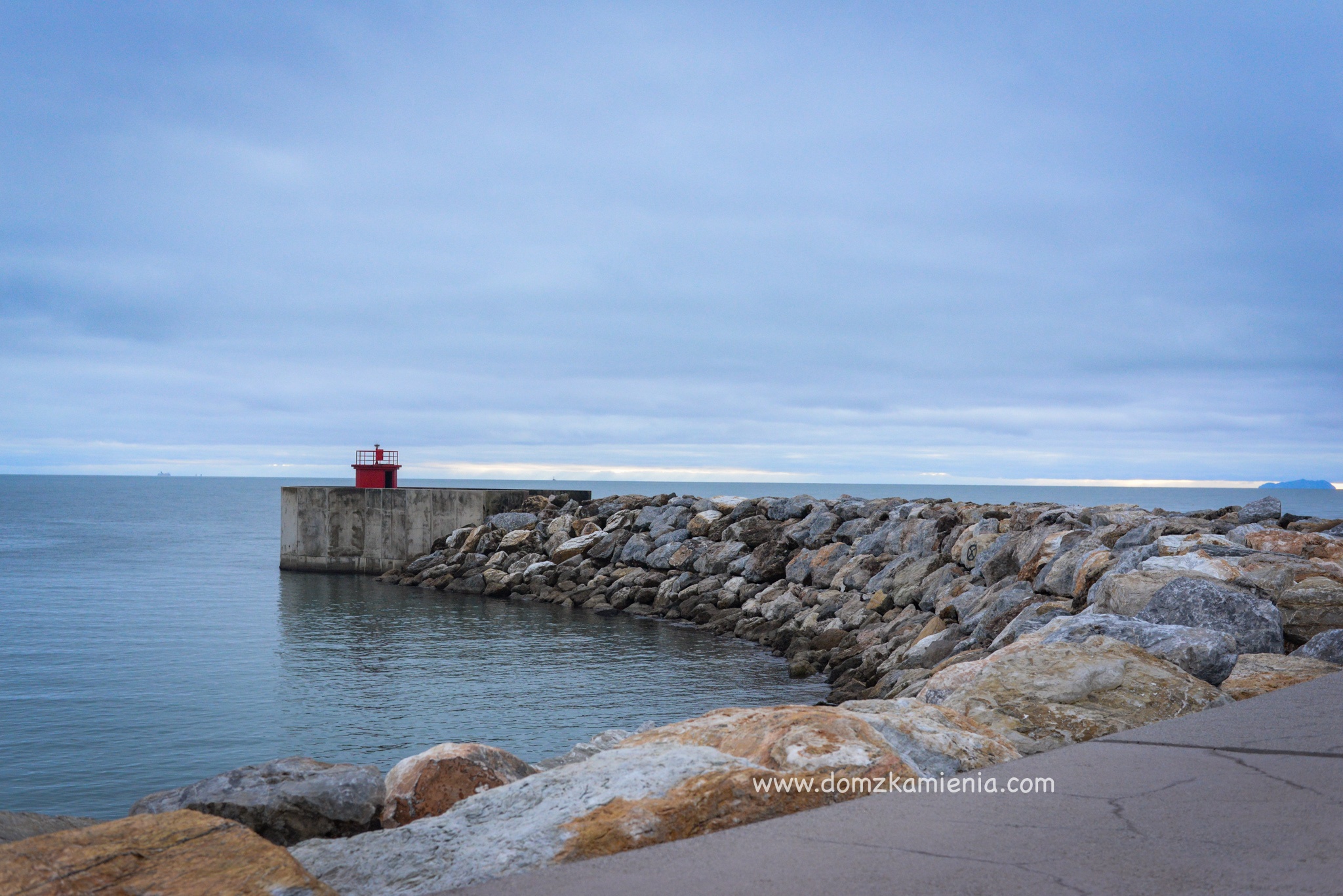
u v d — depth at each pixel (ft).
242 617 90.22
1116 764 16.52
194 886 10.98
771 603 80.59
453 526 122.72
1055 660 23.38
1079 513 67.67
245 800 19.19
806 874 11.55
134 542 203.62
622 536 104.58
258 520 310.86
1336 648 29.66
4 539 209.77
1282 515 63.31
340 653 72.08
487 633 80.69
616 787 14.67
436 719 52.85
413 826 15.05
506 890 11.47
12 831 15.57
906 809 14.10
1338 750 17.26
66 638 79.41
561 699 56.95
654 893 11.09
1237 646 31.68
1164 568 39.58
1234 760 16.67
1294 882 11.02
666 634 80.28
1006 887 10.98
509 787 15.90
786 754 16.11
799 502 96.78
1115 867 11.57
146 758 46.80
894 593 73.26
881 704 20.85
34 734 50.65
